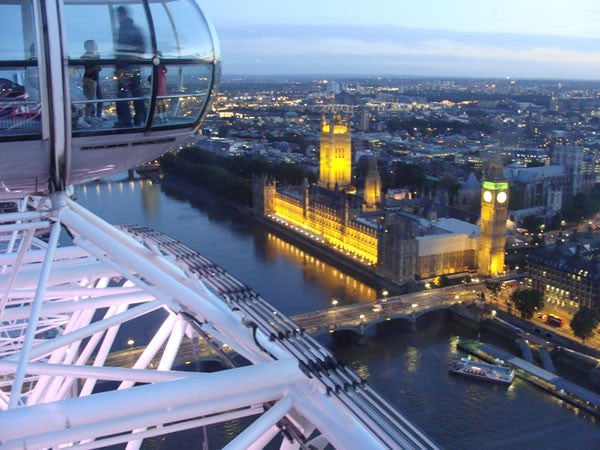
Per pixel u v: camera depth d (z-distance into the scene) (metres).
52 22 26.38
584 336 184.88
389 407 27.88
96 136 29.75
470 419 144.12
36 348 36.38
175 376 32.69
